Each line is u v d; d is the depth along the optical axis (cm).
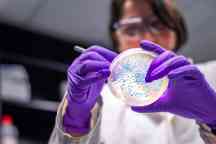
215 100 65
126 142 75
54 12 243
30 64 248
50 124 230
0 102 204
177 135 75
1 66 223
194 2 245
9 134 188
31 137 226
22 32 257
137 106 65
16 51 252
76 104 66
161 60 63
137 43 91
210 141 65
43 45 264
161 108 65
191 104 65
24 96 213
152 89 65
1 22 249
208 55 319
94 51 67
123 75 66
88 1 230
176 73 62
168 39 94
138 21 92
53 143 69
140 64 66
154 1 92
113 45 98
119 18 96
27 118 222
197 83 64
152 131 76
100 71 64
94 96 67
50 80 253
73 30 266
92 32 271
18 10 239
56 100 248
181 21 98
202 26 277
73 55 274
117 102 80
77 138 68
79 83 64
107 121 77
